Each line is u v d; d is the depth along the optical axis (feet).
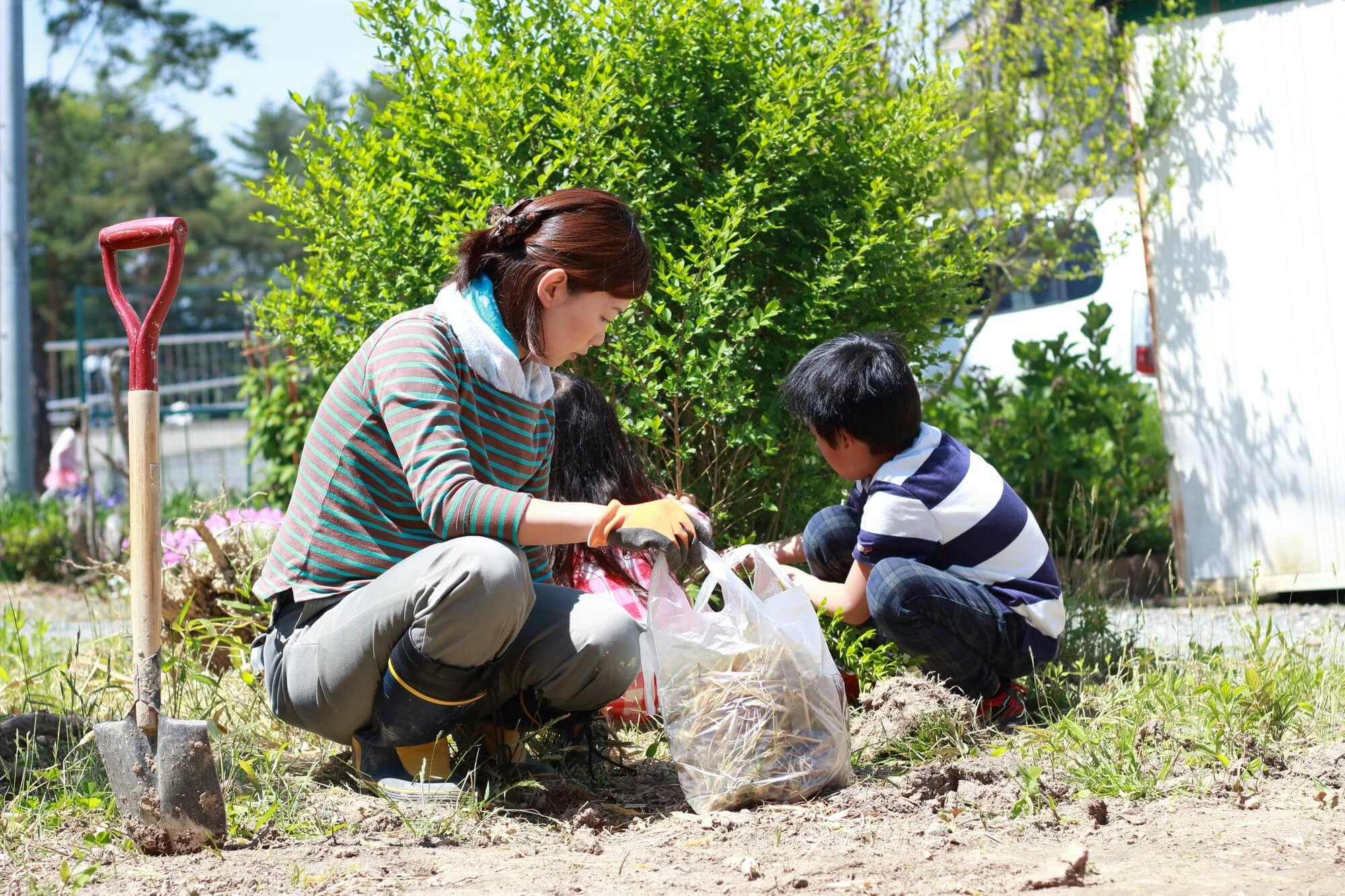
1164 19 20.98
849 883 7.62
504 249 9.21
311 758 10.79
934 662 11.32
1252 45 20.47
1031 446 22.21
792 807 9.18
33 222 115.14
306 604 9.41
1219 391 20.81
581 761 10.48
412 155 13.70
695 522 9.48
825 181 14.11
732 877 7.84
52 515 32.40
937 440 11.64
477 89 13.15
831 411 11.37
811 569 12.69
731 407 12.64
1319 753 10.18
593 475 11.94
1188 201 20.98
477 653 8.87
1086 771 9.76
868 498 11.71
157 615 8.52
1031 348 23.93
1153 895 7.34
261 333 14.46
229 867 8.09
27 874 7.99
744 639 9.48
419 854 8.41
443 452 8.66
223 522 16.48
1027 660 11.45
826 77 14.01
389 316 13.12
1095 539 18.02
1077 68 24.81
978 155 26.13
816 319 13.35
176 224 8.32
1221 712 11.01
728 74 13.87
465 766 10.11
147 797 8.42
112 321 56.65
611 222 9.10
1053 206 25.09
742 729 9.35
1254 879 7.60
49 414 66.44
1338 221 19.94
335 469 9.22
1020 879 7.58
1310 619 18.03
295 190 13.98
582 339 9.27
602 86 13.04
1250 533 20.61
